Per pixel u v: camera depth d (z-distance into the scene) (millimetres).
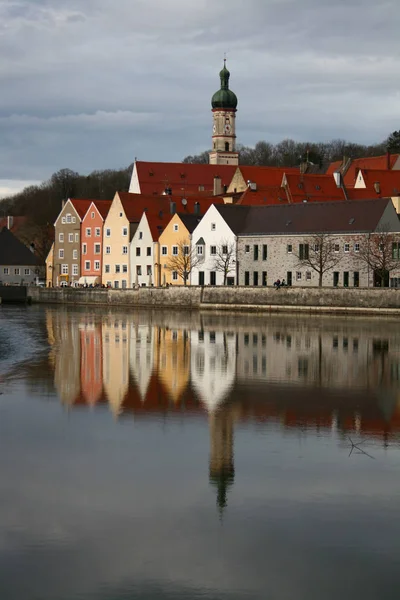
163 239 192500
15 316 150125
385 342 96750
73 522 31328
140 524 31188
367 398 57031
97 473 37375
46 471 37656
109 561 28094
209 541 29641
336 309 146625
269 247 170750
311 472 37656
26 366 73625
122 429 46312
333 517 31844
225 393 58969
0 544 29359
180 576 27125
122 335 107562
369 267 155375
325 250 160250
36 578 26969
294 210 172750
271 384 63531
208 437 44469
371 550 28953
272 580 26875
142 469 38094
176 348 90625
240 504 33281
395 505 33188
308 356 82500
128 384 62969
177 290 171500
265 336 105312
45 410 51656
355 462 39375
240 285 163250
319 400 56125
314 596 26000
